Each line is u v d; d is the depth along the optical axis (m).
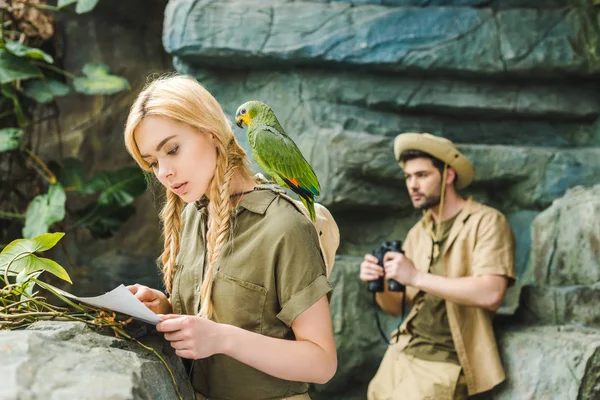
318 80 4.15
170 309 1.72
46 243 1.53
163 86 1.48
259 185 1.58
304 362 1.45
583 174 4.00
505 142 4.23
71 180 4.58
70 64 5.34
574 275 3.48
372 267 3.30
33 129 4.86
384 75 4.11
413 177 3.40
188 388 1.51
